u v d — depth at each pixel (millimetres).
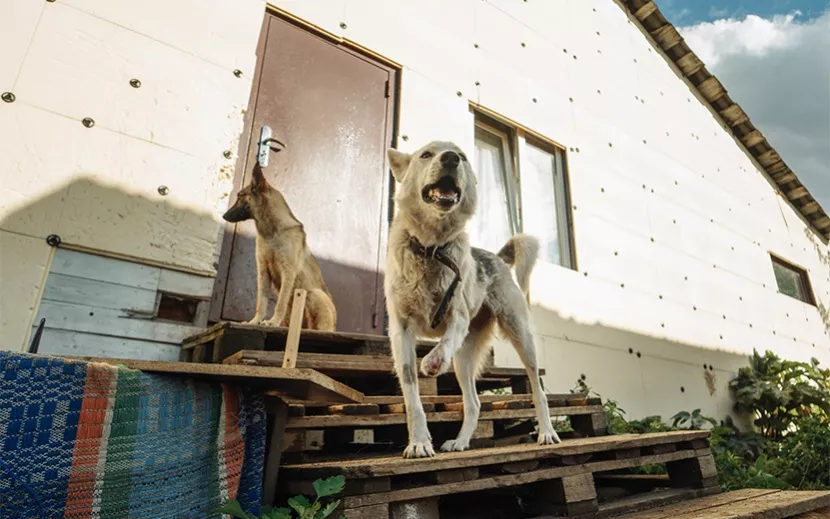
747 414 7465
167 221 3287
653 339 6531
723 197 9289
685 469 2855
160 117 3471
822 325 10562
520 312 3109
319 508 1566
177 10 3789
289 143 4238
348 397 1982
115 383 1530
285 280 3379
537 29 6906
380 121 4930
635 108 8047
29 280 2752
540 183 6254
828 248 12094
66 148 3061
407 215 2568
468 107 5688
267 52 4316
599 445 2375
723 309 8055
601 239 6496
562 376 5254
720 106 10133
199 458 1707
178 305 3281
